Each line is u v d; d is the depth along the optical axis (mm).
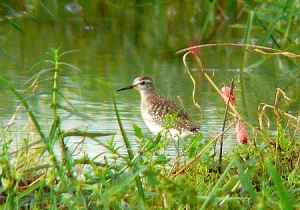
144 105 14117
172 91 15445
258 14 17281
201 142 10570
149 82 14508
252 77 16453
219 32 20062
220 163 9992
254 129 10430
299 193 9133
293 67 16859
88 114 13578
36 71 16094
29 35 19172
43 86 14930
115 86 15492
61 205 8609
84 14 20984
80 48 18344
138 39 19375
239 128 10562
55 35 19328
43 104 13703
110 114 13852
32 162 9414
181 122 12875
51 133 8367
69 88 15141
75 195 8445
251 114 13633
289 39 16875
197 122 13430
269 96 15047
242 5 20500
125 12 21531
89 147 11508
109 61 17484
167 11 21281
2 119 12758
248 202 8734
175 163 9766
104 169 8625
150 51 18453
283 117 12383
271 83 16047
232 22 20453
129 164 8320
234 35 19766
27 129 11570
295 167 9727
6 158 8328
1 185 8773
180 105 14125
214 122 13461
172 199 8266
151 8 21672
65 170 8516
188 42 19094
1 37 18859
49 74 15711
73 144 11219
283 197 7574
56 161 8383
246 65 17266
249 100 14711
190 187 8250
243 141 10500
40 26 19938
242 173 8070
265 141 10586
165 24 20625
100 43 18906
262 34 18547
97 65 17109
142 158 8914
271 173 7637
